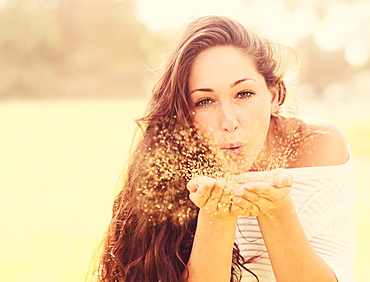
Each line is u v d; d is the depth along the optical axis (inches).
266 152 62.6
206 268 52.6
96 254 66.9
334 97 1662.2
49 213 267.9
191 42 56.2
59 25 2127.2
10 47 1991.9
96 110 1210.6
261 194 46.4
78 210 267.3
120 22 2192.4
